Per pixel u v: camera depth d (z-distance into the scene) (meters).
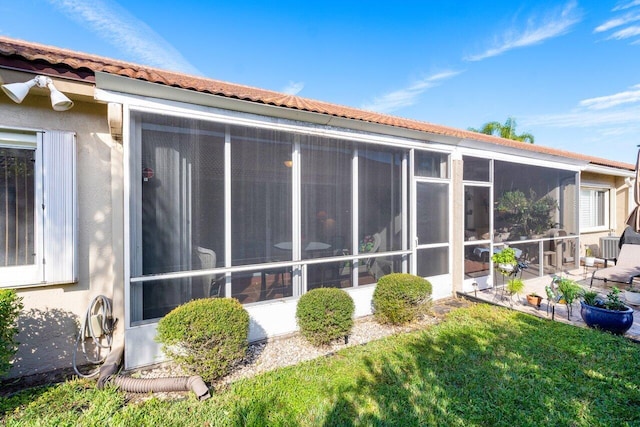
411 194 5.47
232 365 3.21
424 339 3.93
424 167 5.72
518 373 3.13
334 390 2.85
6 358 2.63
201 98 3.46
